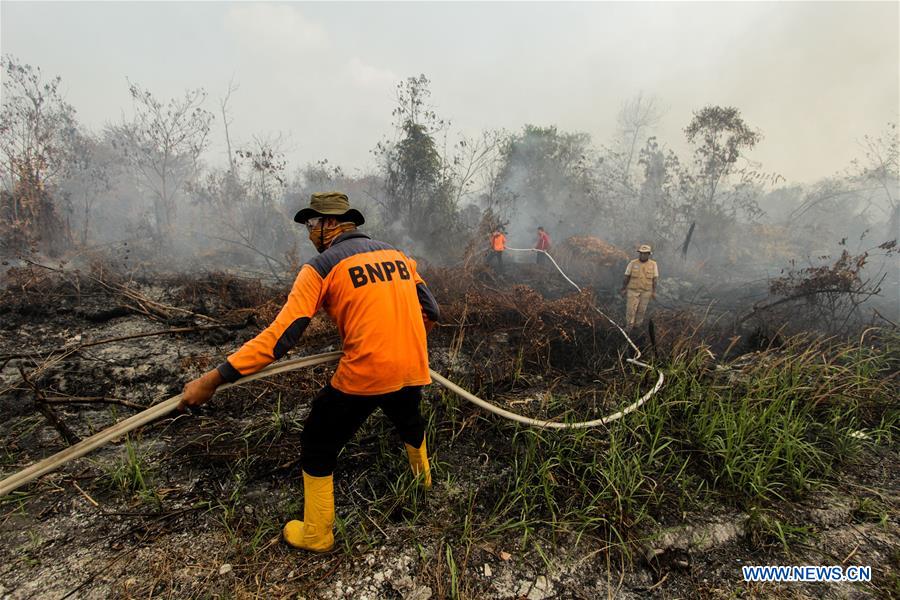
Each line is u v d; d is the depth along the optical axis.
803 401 3.51
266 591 1.96
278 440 2.94
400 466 2.70
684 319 5.95
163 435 3.02
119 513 2.31
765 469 2.67
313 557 2.14
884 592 2.07
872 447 3.15
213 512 2.37
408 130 10.48
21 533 2.21
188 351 4.26
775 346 4.93
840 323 5.75
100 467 2.65
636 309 5.82
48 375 3.67
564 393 3.88
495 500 2.55
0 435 2.99
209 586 1.97
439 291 6.42
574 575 2.13
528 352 4.60
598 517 2.36
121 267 7.24
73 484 2.52
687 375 3.72
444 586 2.03
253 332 4.69
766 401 3.43
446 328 5.07
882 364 4.29
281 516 2.36
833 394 3.50
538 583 2.08
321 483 2.10
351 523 2.34
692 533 2.37
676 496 2.61
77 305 5.18
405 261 2.26
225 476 2.63
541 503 2.52
